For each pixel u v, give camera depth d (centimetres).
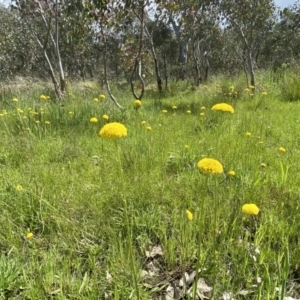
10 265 184
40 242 217
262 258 182
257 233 215
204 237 214
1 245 213
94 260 193
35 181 279
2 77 1227
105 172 316
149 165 338
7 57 1316
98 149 400
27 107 603
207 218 227
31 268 188
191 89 1238
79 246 210
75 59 2098
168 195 270
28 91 925
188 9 1279
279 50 2338
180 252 206
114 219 236
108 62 2478
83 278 178
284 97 843
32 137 438
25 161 362
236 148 367
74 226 222
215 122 516
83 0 678
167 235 229
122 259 189
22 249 210
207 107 723
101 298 171
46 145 419
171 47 2633
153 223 234
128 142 399
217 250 200
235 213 227
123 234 225
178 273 193
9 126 505
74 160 361
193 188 277
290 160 342
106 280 182
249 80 1033
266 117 566
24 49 1351
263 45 2347
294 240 208
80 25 762
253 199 250
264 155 359
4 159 371
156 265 202
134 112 627
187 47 2225
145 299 169
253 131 460
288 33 2180
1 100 784
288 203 249
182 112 685
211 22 1378
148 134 439
